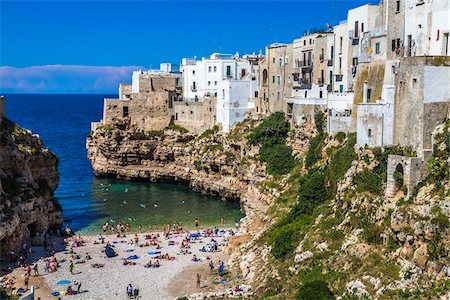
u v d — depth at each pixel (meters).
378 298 47.22
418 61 57.75
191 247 84.62
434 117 57.44
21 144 92.44
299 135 104.38
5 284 67.69
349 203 61.00
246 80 132.38
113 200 119.25
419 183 53.47
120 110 149.75
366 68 75.94
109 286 68.31
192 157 135.12
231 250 80.25
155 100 149.88
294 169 101.31
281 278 59.28
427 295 44.84
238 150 123.69
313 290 51.91
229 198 118.31
